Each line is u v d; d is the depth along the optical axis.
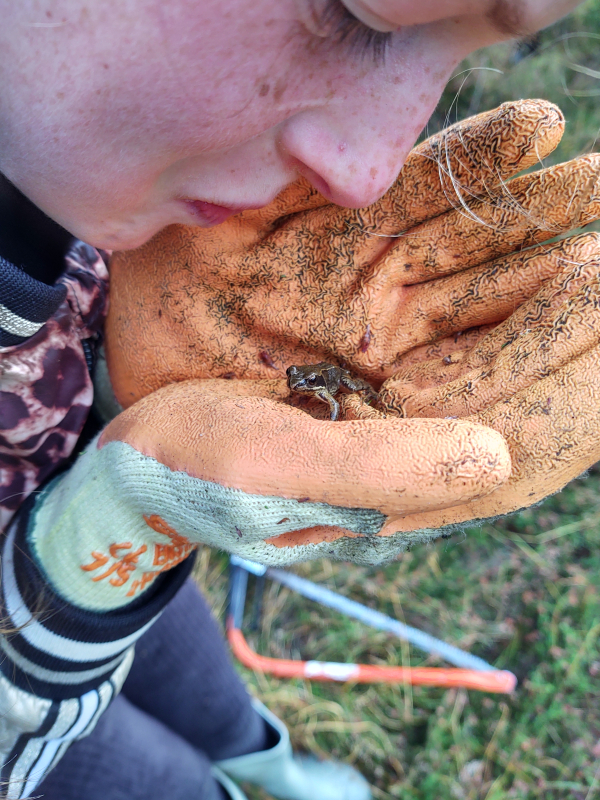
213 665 0.44
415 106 0.19
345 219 0.27
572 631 0.66
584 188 0.23
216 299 0.30
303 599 0.76
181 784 0.40
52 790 0.35
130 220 0.22
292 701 0.68
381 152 0.20
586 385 0.22
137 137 0.19
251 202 0.22
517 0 0.16
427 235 0.27
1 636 0.26
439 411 0.25
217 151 0.20
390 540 0.24
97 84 0.18
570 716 0.62
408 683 0.68
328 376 0.27
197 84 0.18
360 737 0.66
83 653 0.27
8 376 0.26
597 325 0.23
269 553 0.25
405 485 0.20
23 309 0.23
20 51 0.18
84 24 0.17
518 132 0.23
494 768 0.61
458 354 0.27
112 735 0.38
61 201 0.21
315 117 0.19
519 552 0.74
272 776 0.53
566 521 0.74
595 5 0.54
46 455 0.29
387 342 0.28
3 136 0.19
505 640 0.69
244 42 0.17
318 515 0.22
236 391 0.28
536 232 0.25
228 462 0.22
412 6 0.16
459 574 0.74
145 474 0.25
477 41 0.18
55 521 0.27
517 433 0.22
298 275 0.29
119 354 0.31
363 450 0.21
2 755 0.27
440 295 0.27
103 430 0.28
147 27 0.17
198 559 0.77
